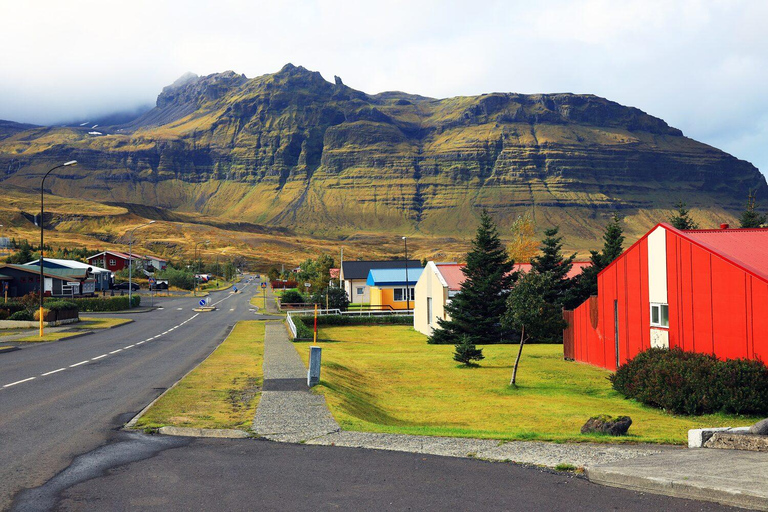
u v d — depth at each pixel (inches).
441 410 815.1
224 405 629.6
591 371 1184.2
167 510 314.8
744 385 746.8
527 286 1023.0
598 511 311.0
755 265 856.3
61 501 328.5
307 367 968.3
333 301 3147.1
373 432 520.4
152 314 2662.4
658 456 426.9
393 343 1768.0
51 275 3181.6
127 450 444.8
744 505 311.7
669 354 880.9
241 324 2126.0
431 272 1989.4
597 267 1827.0
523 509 315.3
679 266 960.3
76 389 743.7
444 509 316.2
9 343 1393.9
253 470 392.2
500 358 1374.3
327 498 334.6
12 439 477.7
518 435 517.0
